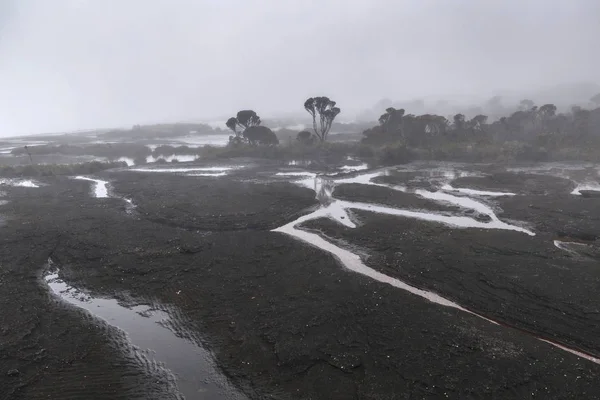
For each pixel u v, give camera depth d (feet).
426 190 89.25
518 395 26.71
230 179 106.63
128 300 41.86
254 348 32.91
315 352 31.86
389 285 43.14
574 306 36.78
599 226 58.70
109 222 67.92
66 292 44.06
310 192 87.61
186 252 53.52
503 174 102.32
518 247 51.67
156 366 31.32
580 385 27.45
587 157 119.24
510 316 36.40
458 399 26.45
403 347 32.12
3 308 40.22
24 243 58.29
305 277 45.50
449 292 41.32
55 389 28.55
